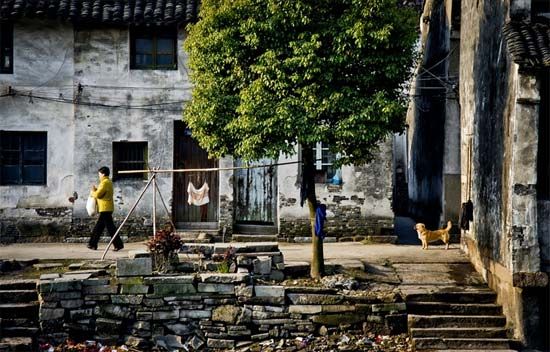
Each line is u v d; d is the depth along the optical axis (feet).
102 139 56.90
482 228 43.27
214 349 38.06
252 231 57.82
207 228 57.98
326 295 38.45
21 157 57.06
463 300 39.58
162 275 38.91
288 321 38.37
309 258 46.62
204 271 40.16
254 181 58.13
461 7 52.34
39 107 56.70
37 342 37.42
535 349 35.83
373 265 45.70
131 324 38.47
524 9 36.99
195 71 40.27
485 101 42.50
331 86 37.47
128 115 57.00
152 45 57.41
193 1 55.62
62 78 56.75
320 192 56.34
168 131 57.16
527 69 34.96
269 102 37.19
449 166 57.52
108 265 43.11
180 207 58.18
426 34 69.15
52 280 38.29
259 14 37.58
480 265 43.68
